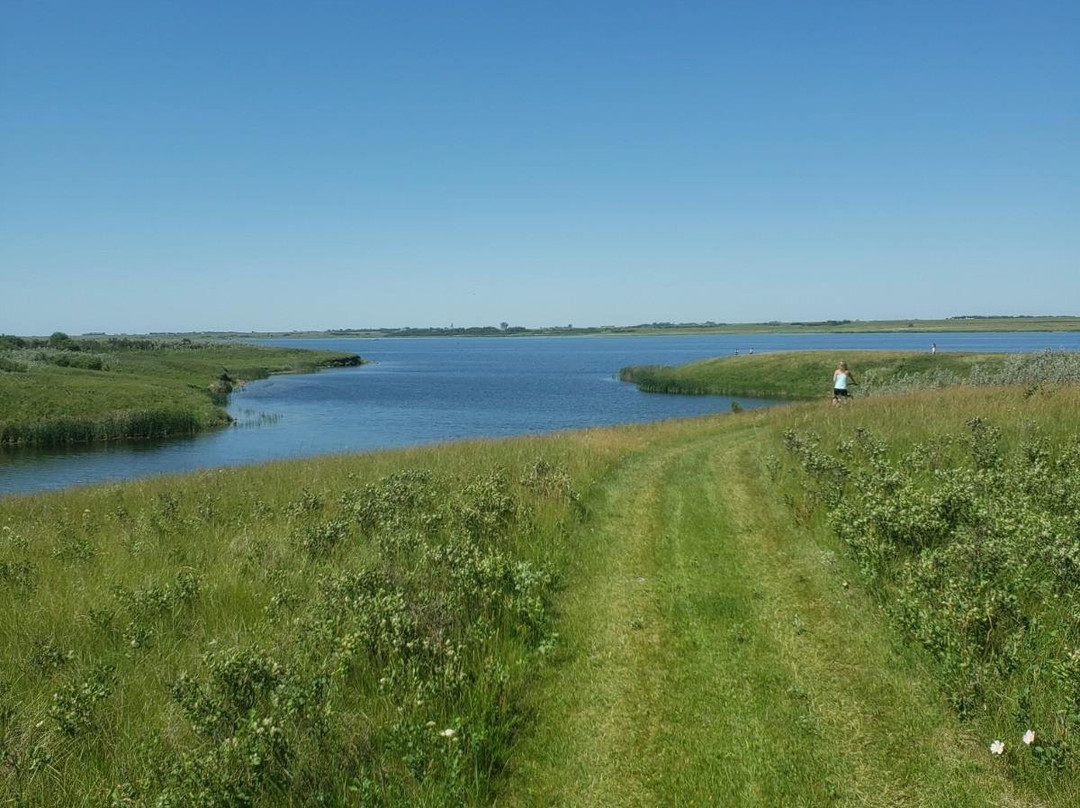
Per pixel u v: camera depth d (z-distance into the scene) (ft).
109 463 121.60
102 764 15.03
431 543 29.76
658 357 498.28
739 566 27.07
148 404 175.52
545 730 16.71
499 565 24.08
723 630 21.35
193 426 163.32
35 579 28.68
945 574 19.34
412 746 14.53
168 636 21.61
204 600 24.75
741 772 14.58
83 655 20.86
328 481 51.26
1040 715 14.20
